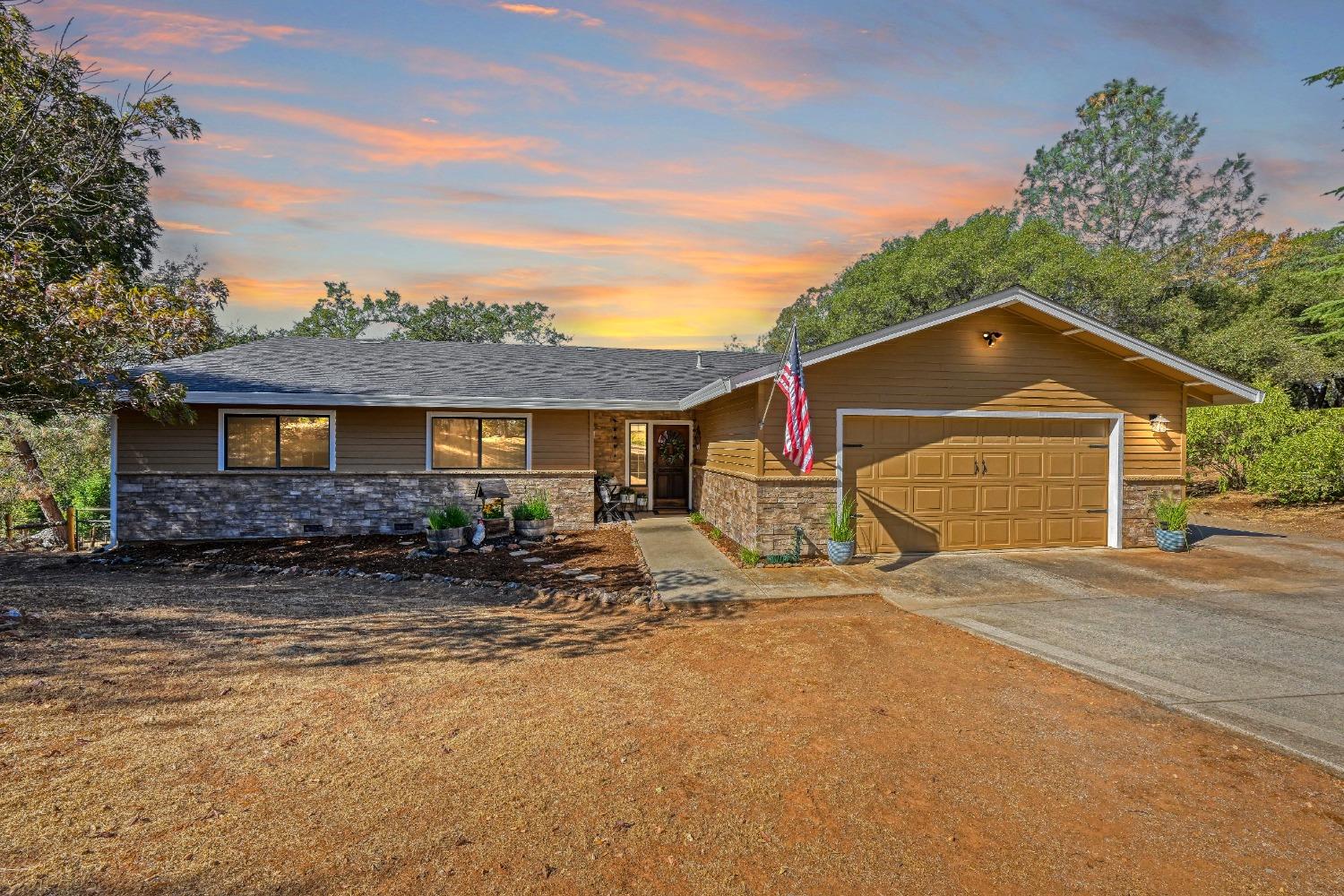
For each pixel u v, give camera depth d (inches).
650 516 607.5
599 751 159.2
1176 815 134.0
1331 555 422.3
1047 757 159.3
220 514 484.7
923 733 172.4
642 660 230.2
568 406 504.1
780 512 400.8
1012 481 432.1
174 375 498.3
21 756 146.4
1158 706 191.0
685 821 129.7
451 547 437.7
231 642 237.9
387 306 1498.5
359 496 505.0
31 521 760.3
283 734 163.9
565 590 334.6
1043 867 116.5
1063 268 981.8
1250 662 229.1
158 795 133.3
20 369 271.9
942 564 390.6
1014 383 429.1
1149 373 445.7
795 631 268.5
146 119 377.4
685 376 600.4
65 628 241.3
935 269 1133.7
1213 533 513.7
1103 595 326.0
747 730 172.7
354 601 313.4
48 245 387.5
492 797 136.6
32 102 348.5
